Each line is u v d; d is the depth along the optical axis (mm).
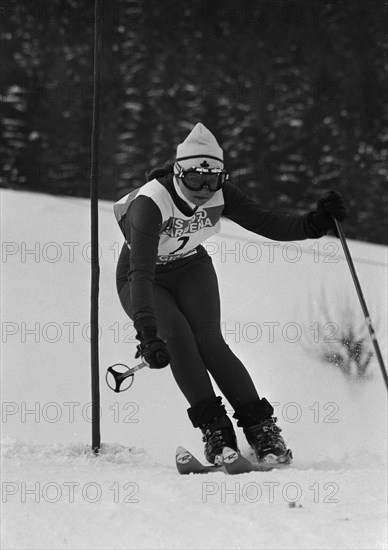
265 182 76750
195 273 12523
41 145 77000
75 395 17594
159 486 9164
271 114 79250
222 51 82875
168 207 11531
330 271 27625
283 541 7242
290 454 11492
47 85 79062
